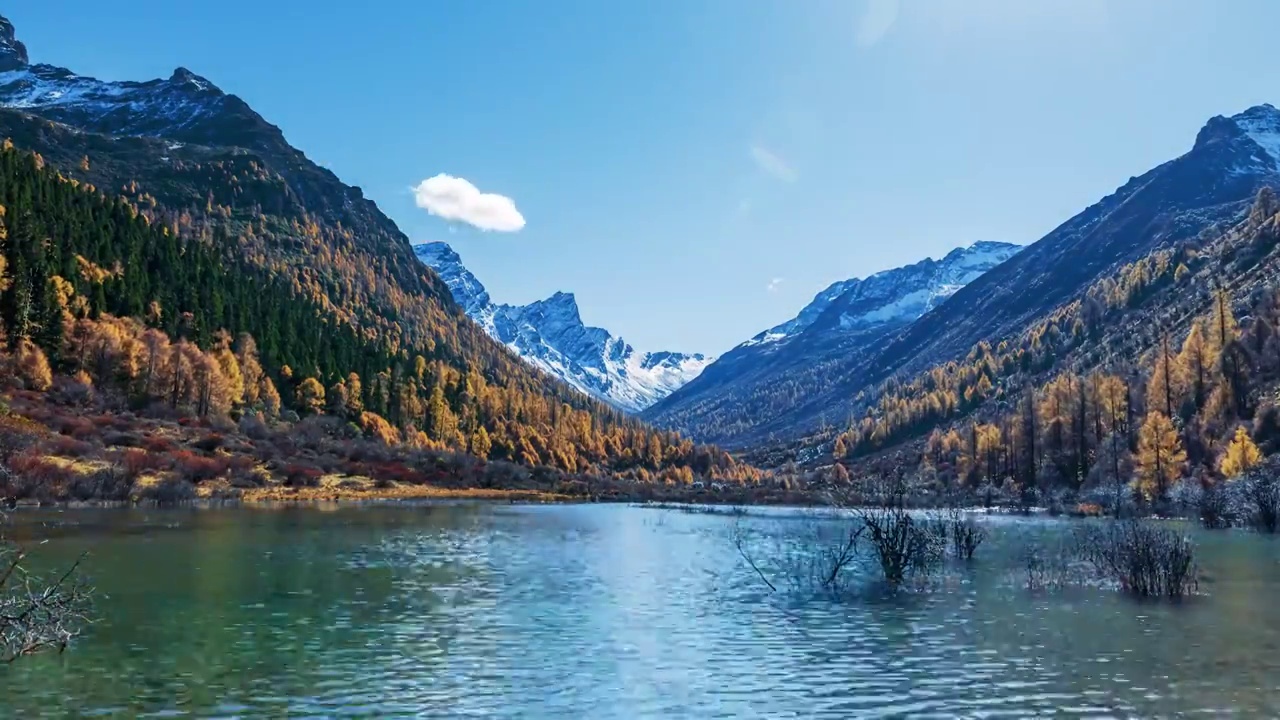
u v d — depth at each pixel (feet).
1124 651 86.28
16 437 295.48
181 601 111.65
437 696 70.74
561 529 243.19
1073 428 456.86
